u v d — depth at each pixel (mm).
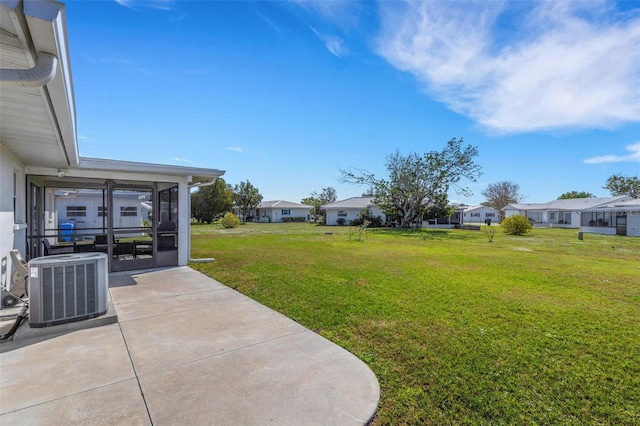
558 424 2207
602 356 3271
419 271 7801
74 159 5691
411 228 27766
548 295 5656
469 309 4762
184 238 8156
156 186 7758
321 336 3646
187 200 8125
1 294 4246
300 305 4832
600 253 11930
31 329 3484
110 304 4344
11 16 1645
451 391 2584
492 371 2924
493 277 7172
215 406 2248
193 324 3938
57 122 3547
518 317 4434
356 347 3383
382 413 2277
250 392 2441
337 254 10836
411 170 26484
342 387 2547
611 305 5082
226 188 37938
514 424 2199
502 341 3607
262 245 13477
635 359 3211
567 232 25422
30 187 6895
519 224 21156
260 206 45062
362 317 4336
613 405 2439
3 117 3363
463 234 21453
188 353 3119
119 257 8188
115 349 3184
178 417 2113
